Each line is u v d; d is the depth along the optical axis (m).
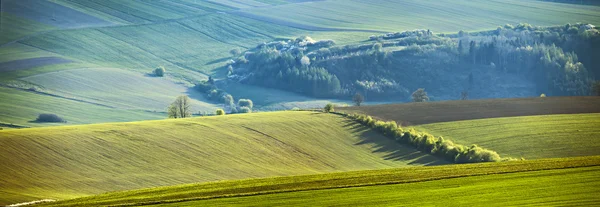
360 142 125.62
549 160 84.88
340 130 131.38
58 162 103.94
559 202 60.78
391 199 65.12
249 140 121.56
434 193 67.06
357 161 115.94
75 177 99.12
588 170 74.06
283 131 128.00
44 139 112.06
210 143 118.12
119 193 76.75
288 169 108.62
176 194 71.81
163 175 101.94
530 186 67.81
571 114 138.12
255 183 77.75
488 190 67.06
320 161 114.81
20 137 112.12
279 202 65.56
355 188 71.00
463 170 79.88
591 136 119.75
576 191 64.69
